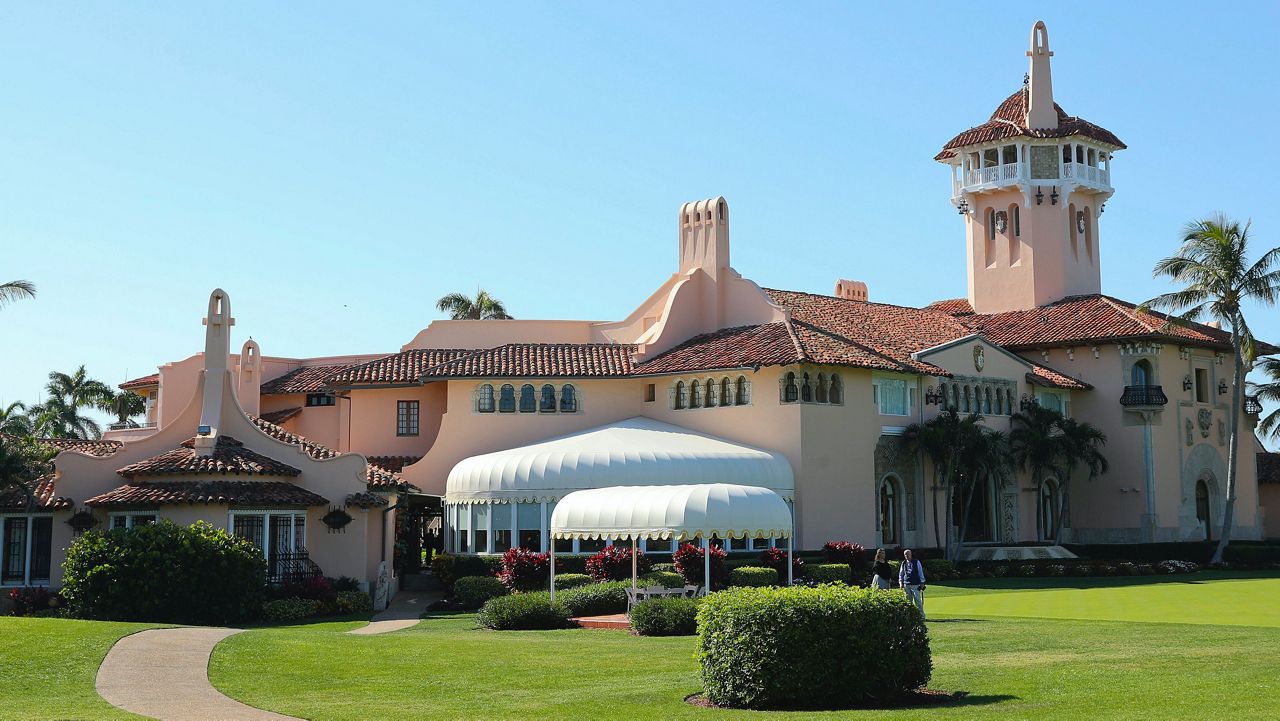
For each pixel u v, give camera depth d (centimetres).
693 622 3500
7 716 2133
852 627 2161
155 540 4141
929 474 6328
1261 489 8538
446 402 6562
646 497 3991
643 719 2064
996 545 6588
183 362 6906
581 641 3338
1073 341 7388
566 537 4134
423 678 2612
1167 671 2391
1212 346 7744
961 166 8331
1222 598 4666
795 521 5706
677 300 6531
